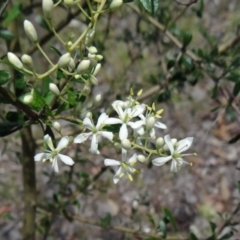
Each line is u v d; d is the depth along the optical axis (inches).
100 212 14.5
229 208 14.9
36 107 4.6
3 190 14.9
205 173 15.7
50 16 4.3
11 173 15.1
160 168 15.4
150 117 4.6
